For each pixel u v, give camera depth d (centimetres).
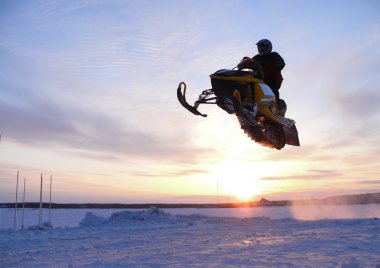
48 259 1044
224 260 882
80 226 2509
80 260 1000
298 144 604
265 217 2714
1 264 963
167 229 2119
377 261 798
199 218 2906
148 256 1013
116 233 1911
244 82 516
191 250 1120
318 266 752
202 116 554
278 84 567
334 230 1612
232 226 2192
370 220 1969
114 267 848
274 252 994
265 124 546
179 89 551
